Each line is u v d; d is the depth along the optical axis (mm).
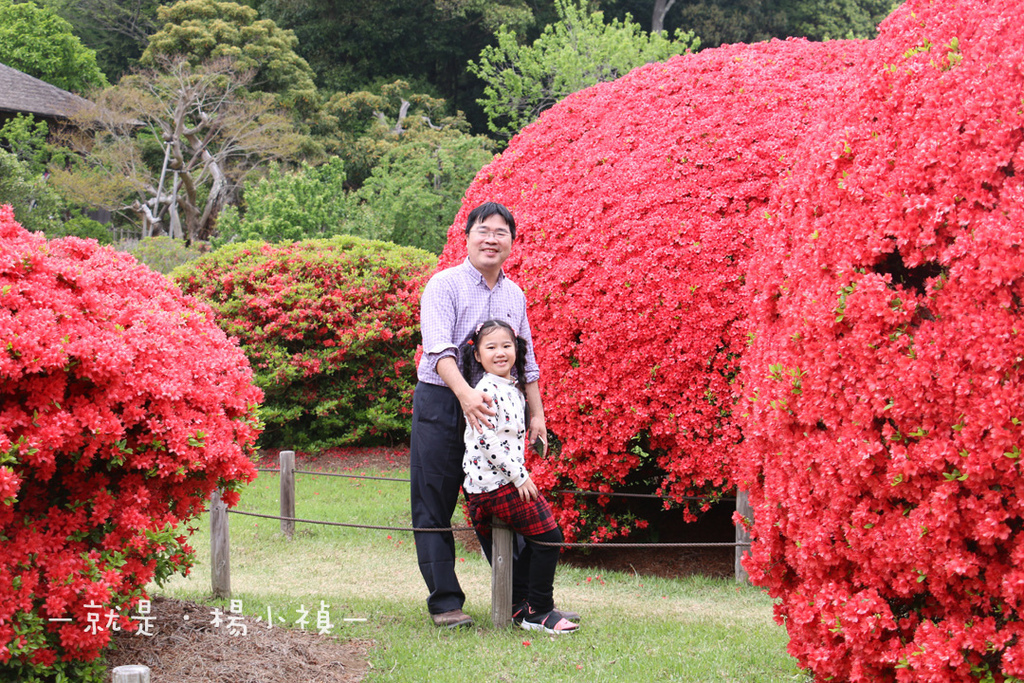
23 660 2930
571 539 5922
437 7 28578
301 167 24078
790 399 3102
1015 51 2758
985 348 2553
